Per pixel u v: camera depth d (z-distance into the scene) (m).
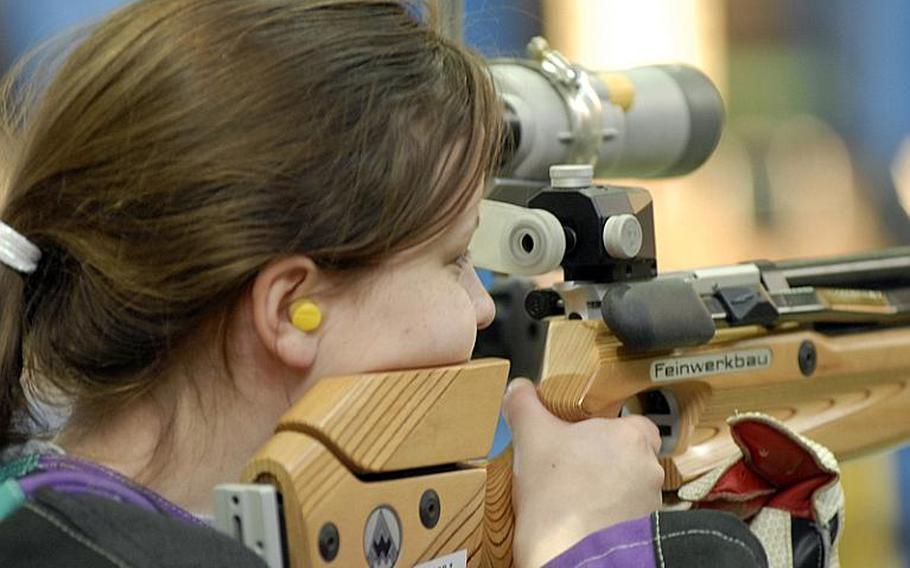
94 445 1.76
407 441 1.71
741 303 2.48
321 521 1.61
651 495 2.09
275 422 1.77
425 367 1.79
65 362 1.74
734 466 2.26
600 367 2.22
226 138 1.68
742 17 5.03
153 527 1.48
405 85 1.77
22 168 1.78
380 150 1.73
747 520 2.23
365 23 1.78
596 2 4.66
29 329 1.76
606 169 2.65
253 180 1.67
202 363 1.75
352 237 1.72
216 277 1.67
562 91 2.55
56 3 3.86
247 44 1.72
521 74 2.54
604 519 2.03
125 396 1.73
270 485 1.59
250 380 1.76
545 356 2.22
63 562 1.45
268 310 1.71
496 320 2.67
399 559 1.70
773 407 2.58
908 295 2.80
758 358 2.52
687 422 2.42
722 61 5.05
